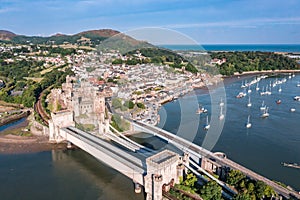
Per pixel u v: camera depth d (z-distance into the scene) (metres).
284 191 64.31
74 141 98.88
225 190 66.19
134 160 72.50
